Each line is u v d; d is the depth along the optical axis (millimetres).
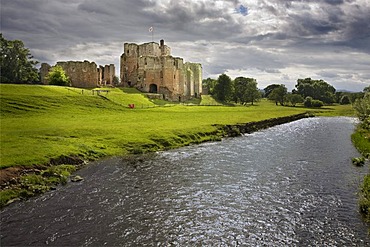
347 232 19234
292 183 28578
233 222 20531
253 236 18797
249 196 25141
